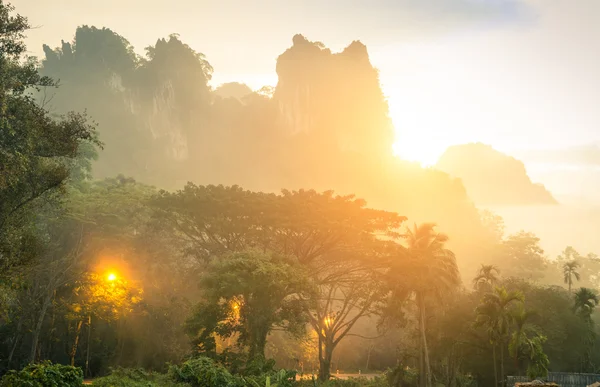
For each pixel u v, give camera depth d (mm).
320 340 59750
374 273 61500
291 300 52062
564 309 71125
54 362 58375
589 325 74938
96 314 55875
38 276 49656
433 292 58844
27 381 21422
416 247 61344
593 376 53031
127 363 58531
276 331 77000
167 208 63000
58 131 30641
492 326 55750
